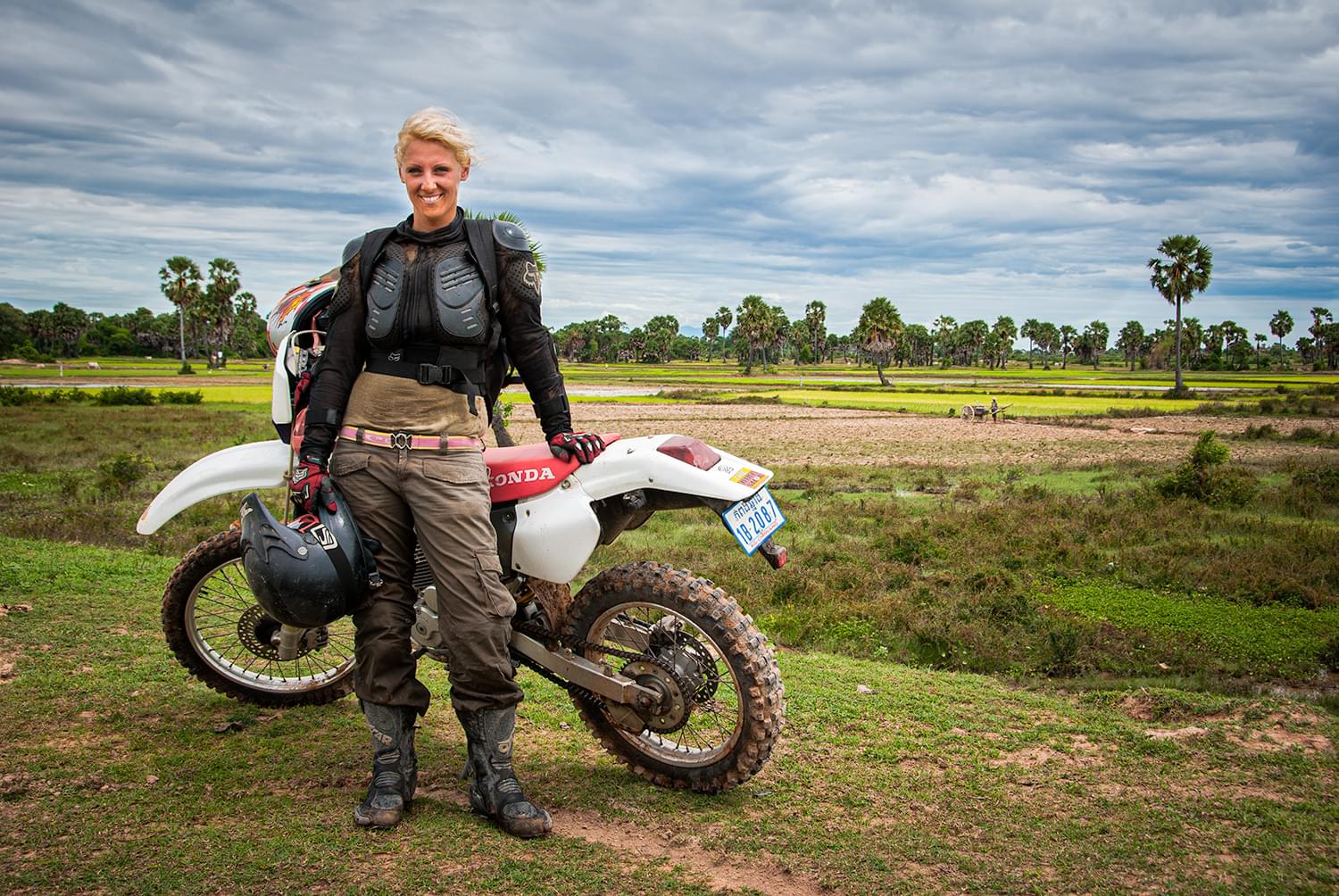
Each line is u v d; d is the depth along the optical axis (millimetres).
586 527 3354
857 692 5000
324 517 3072
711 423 43938
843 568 10844
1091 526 13930
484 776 3119
